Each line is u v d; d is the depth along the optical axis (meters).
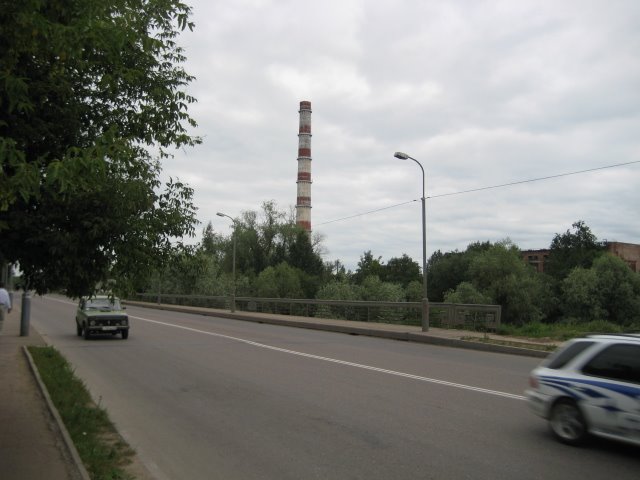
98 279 6.53
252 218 71.06
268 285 56.16
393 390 10.44
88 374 12.34
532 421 8.02
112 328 20.12
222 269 68.06
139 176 7.05
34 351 14.80
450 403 9.26
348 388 10.63
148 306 53.50
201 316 37.22
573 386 6.79
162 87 7.56
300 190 90.25
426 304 21.95
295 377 11.93
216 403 9.29
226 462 6.21
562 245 83.31
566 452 6.50
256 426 7.78
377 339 21.45
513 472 5.80
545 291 56.22
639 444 6.06
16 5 4.41
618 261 54.34
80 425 7.40
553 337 19.16
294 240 70.50
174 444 6.92
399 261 96.44
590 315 53.69
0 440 6.62
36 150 5.83
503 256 54.16
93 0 4.98
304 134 90.62
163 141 7.57
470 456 6.36
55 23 4.77
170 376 12.07
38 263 6.21
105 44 5.40
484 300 51.44
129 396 9.90
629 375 6.31
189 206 7.58
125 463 6.16
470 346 18.36
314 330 25.88
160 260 7.25
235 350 17.00
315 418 8.23
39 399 8.96
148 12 7.39
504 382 11.38
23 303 19.39
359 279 91.50
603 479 5.58
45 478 5.32
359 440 7.04
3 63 4.68
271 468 6.00
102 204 5.99
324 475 5.76
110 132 4.83
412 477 5.67
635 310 52.88
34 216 5.77
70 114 5.95
